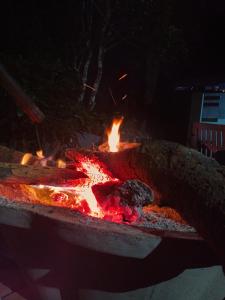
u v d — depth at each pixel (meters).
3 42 6.57
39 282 1.86
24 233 1.74
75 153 2.50
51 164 2.92
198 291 1.87
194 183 1.69
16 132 4.73
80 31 7.20
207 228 1.57
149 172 1.92
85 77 7.24
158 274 1.68
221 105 8.94
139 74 9.45
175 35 8.18
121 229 1.61
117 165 2.17
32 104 2.62
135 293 1.74
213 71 9.57
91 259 1.66
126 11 7.37
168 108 10.11
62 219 1.61
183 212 1.75
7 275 2.38
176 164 1.82
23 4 6.68
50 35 7.15
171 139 9.72
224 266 1.49
